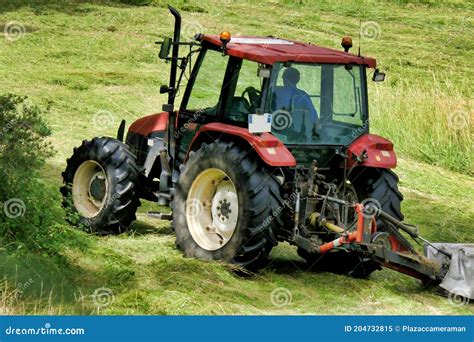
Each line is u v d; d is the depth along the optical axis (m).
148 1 27.31
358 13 28.12
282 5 28.53
